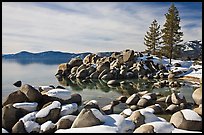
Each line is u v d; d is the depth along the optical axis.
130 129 8.27
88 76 31.73
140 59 36.25
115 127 7.96
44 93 13.32
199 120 8.87
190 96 17.39
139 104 13.80
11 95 12.03
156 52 43.78
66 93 13.43
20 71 42.19
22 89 12.53
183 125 8.77
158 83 23.45
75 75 32.31
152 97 15.07
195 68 30.48
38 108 11.32
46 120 9.66
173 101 13.99
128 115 10.20
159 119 9.23
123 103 14.73
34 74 36.78
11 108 10.02
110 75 30.14
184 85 23.03
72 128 7.96
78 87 23.50
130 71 31.91
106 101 15.95
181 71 30.14
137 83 25.44
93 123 8.20
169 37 38.81
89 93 19.55
